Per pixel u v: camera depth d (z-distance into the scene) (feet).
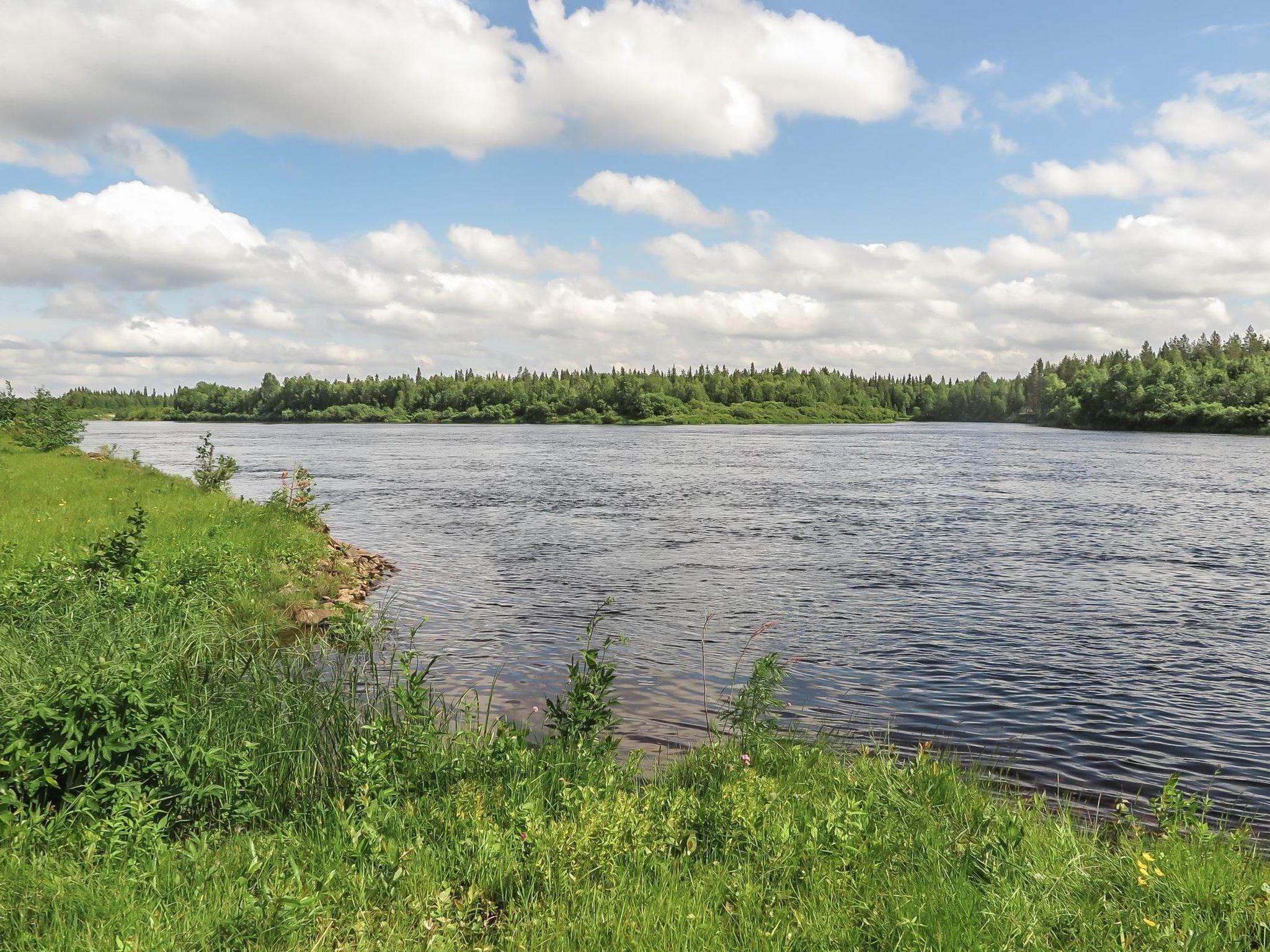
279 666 32.27
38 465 123.54
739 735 31.12
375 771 21.74
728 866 18.95
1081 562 74.64
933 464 213.05
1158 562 74.79
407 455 260.62
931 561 75.10
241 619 44.39
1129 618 54.13
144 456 238.89
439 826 20.38
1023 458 237.86
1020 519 104.99
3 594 37.88
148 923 15.21
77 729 20.75
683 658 43.78
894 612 55.31
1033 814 23.16
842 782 24.68
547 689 37.76
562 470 194.08
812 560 75.20
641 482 162.61
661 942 15.57
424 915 16.26
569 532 93.71
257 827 21.06
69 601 37.91
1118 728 34.35
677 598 59.16
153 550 56.18
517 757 23.98
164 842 18.94
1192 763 30.73
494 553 78.59
